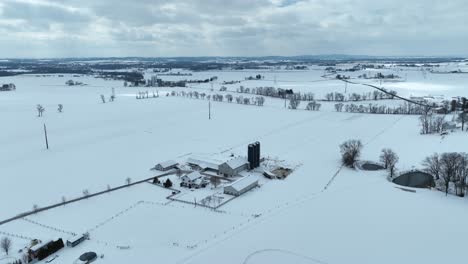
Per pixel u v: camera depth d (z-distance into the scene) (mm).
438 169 97812
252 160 113562
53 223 77500
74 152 130125
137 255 64625
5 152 129625
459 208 84875
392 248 67875
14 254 64875
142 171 110625
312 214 81625
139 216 80875
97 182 101000
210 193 94812
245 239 70688
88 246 68125
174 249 66875
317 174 108062
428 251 66875
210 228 75250
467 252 66562
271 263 62906
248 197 91938
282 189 97062
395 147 132375
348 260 64125
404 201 88750
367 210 83625
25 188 96188
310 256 65250
